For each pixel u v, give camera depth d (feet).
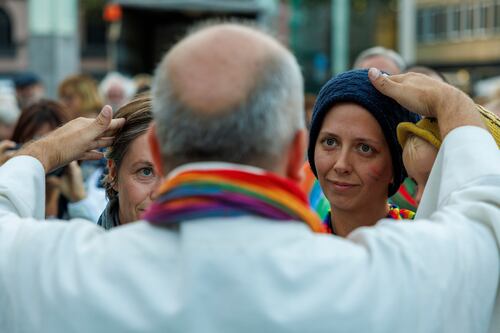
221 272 5.16
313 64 51.80
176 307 5.14
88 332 5.23
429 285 5.45
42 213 6.83
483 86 36.06
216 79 5.31
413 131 7.13
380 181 8.32
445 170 6.25
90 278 5.34
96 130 7.06
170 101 5.38
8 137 20.40
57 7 55.98
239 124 5.27
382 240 5.56
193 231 5.26
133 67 41.55
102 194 13.61
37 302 5.47
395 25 92.89
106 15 42.04
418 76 6.92
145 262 5.35
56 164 6.99
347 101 8.21
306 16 51.24
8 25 155.53
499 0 93.15
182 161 5.43
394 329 5.28
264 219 5.35
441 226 5.77
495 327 5.97
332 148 8.39
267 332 5.09
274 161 5.49
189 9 40.47
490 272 5.74
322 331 5.13
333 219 8.78
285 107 5.44
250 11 40.40
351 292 5.25
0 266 5.67
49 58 56.29
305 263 5.27
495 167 6.06
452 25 96.27
